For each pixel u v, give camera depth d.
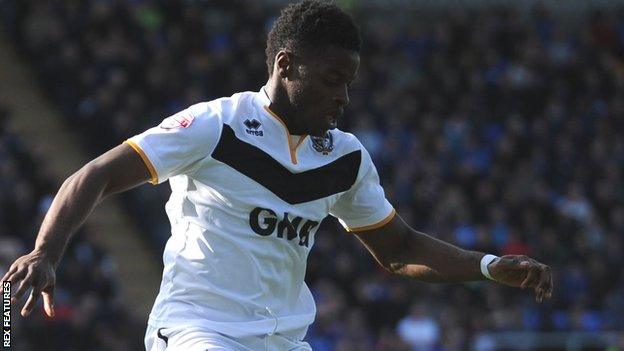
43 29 59.97
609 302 51.59
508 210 56.72
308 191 13.93
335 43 13.61
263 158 13.61
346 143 14.48
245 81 61.25
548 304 50.19
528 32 70.62
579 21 73.69
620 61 70.62
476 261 14.98
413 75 66.25
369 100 62.47
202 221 13.58
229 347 13.34
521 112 65.50
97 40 59.09
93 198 12.62
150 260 53.62
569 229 56.31
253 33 64.25
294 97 13.72
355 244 51.47
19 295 11.86
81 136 56.28
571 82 68.12
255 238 13.56
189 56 61.31
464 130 61.66
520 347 46.88
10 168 49.38
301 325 14.14
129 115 55.19
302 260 14.10
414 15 72.31
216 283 13.52
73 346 42.00
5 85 58.88
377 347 46.75
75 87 57.84
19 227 47.19
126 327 44.22
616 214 58.72
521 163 60.59
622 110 66.56
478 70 67.31
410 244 15.45
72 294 44.62
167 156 13.09
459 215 55.00
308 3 13.77
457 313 47.84
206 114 13.47
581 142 63.19
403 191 56.16
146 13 62.38
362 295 49.09
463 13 72.75
